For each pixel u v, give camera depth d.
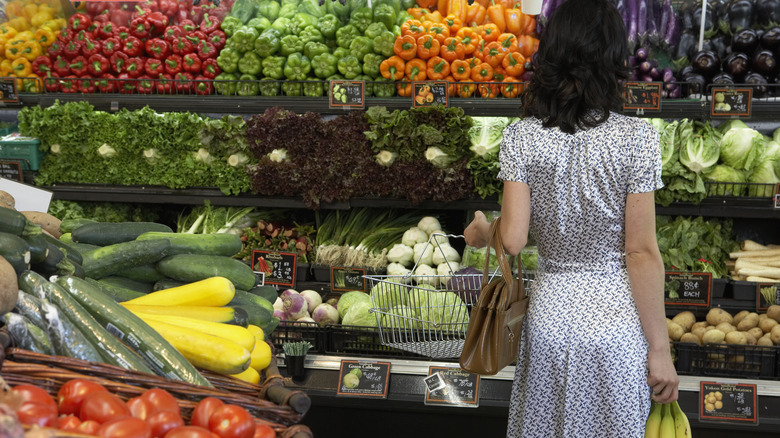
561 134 1.95
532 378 2.04
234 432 1.15
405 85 3.65
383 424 3.25
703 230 3.59
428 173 3.44
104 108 3.87
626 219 1.92
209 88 3.89
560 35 1.90
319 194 3.57
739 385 2.97
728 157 3.43
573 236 1.99
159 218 4.31
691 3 3.77
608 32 1.88
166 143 3.69
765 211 3.33
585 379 1.97
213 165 3.68
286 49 3.79
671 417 2.46
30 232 1.74
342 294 3.61
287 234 3.82
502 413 3.09
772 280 3.35
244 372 1.76
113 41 3.94
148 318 1.69
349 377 3.10
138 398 1.15
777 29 3.38
